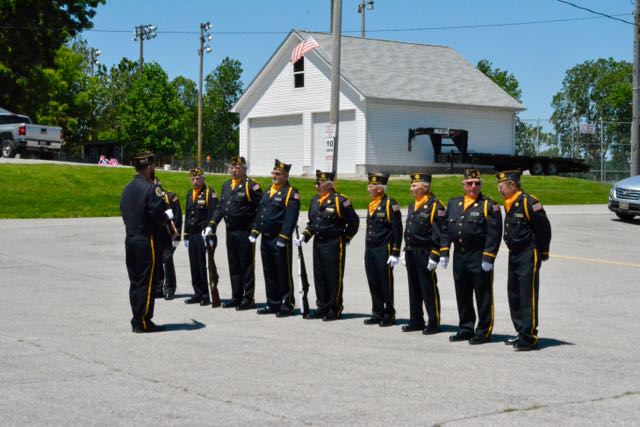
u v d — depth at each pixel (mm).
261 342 9422
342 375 7848
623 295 13305
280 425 6254
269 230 11266
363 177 43656
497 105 48812
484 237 9523
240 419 6398
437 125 47094
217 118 125000
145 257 9852
